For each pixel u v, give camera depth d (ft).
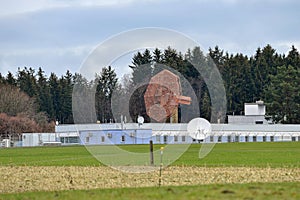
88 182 146.00
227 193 101.24
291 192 102.22
